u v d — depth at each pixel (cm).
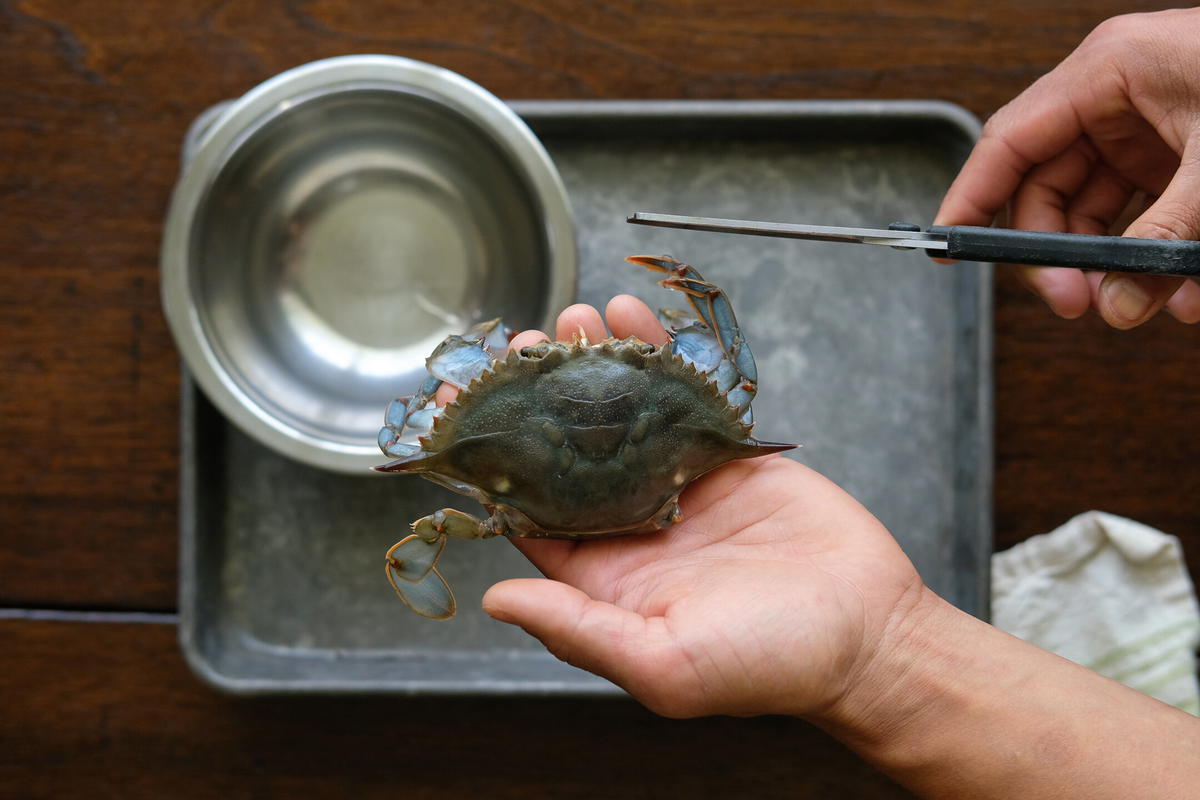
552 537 49
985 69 62
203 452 59
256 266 61
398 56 62
